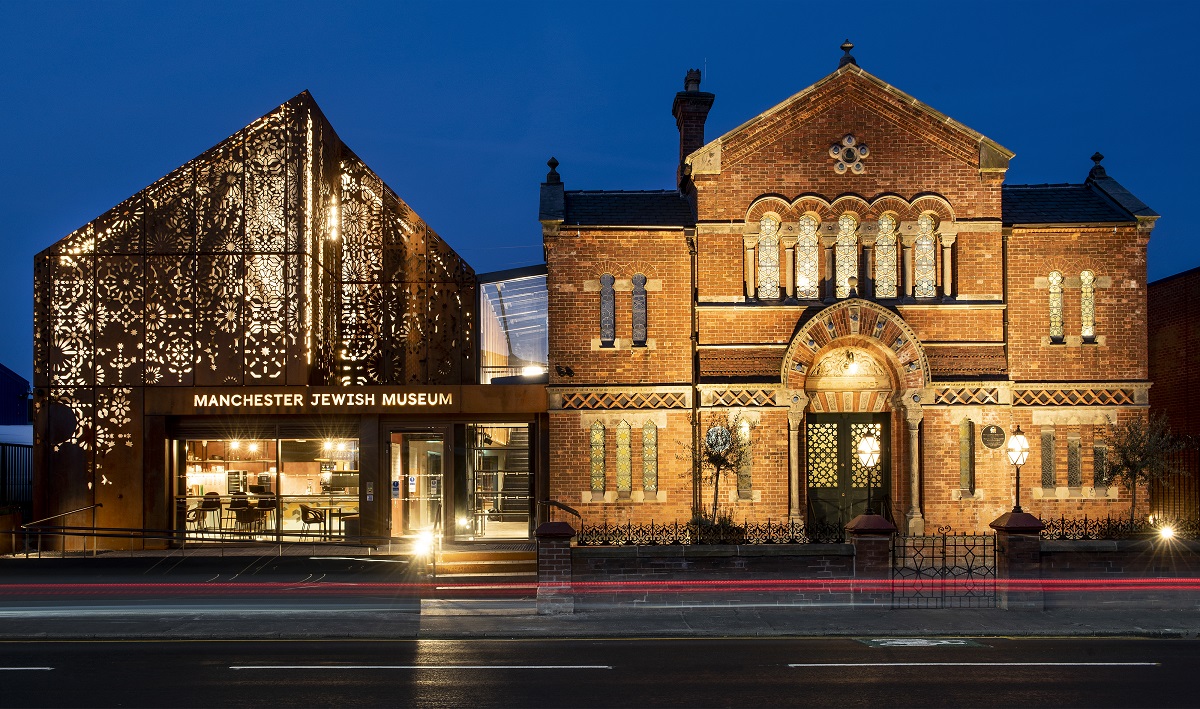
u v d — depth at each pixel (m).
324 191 26.78
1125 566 18.00
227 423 25.62
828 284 24.86
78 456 25.12
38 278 25.47
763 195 24.80
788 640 15.52
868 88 24.92
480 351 26.80
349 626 16.50
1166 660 13.73
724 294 24.61
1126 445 23.12
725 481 24.31
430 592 20.17
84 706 11.06
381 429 25.84
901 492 24.77
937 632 15.91
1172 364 30.28
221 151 25.91
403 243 27.06
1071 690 11.87
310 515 25.62
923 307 24.69
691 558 17.98
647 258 24.92
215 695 11.59
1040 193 26.73
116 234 25.70
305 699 11.39
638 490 24.53
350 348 26.80
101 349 25.41
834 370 25.30
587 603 17.83
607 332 25.03
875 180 24.92
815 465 25.53
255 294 25.69
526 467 26.03
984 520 24.28
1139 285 25.00
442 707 11.00
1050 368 24.80
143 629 16.28
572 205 26.19
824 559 18.06
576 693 11.68
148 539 24.86
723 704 11.16
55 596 19.67
